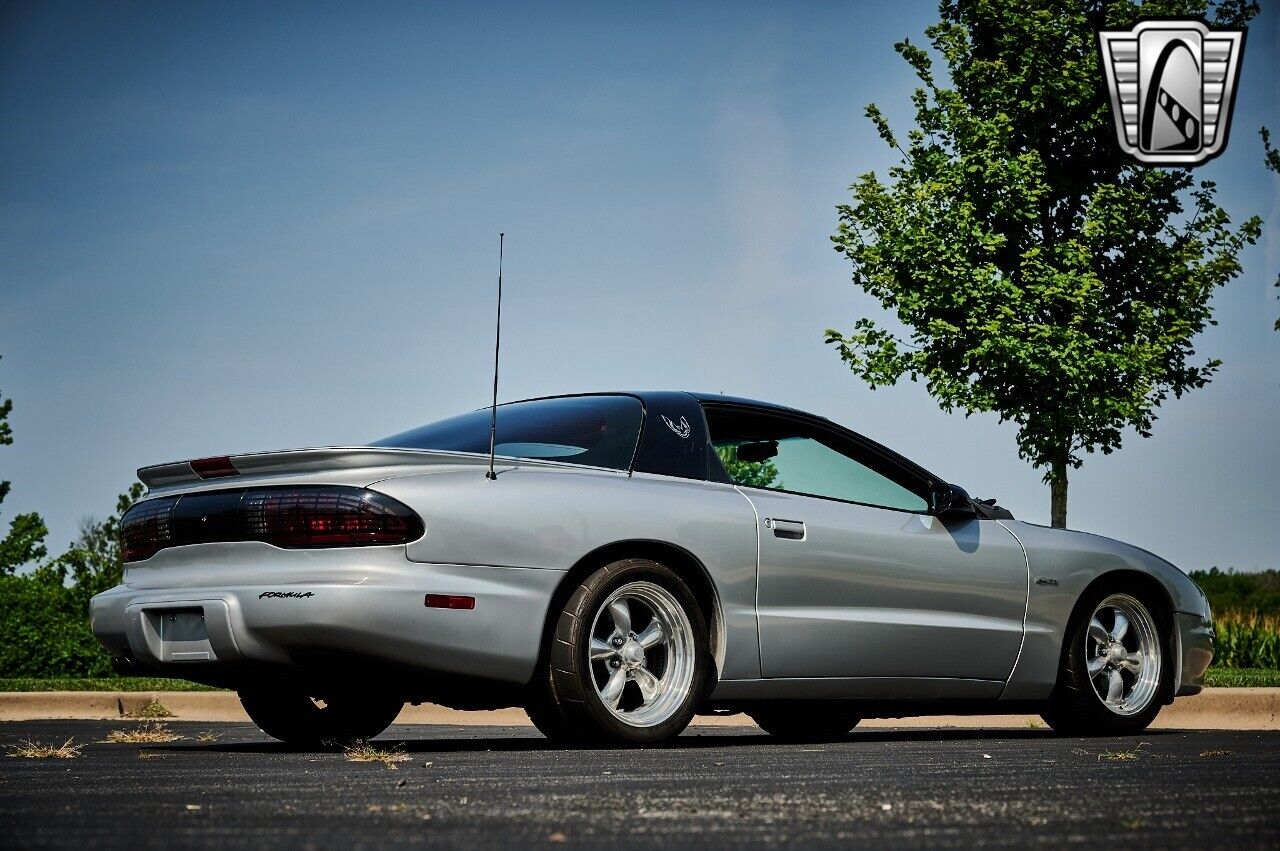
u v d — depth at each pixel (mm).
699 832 2783
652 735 5148
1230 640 15203
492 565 4902
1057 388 13430
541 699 5070
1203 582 26781
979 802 3258
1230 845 2621
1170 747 5414
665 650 5250
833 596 5664
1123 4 13859
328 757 4754
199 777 3934
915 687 5906
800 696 5602
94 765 4434
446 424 5797
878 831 2803
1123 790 3541
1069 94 13789
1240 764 4449
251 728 8383
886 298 14039
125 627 5172
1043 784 3695
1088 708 6395
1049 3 14031
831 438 6031
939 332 13609
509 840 2668
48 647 12828
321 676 4855
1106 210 13539
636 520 5199
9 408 25438
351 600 4668
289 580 4770
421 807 3158
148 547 5250
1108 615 6617
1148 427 13852
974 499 6457
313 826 2855
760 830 2812
